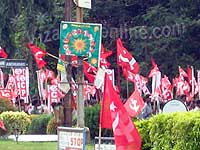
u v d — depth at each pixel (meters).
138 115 44.50
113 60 122.88
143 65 118.38
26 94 88.19
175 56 122.62
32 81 117.56
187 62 122.06
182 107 37.31
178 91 92.00
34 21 120.31
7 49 120.81
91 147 49.28
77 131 29.75
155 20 125.00
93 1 130.38
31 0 120.12
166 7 129.12
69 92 50.53
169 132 25.66
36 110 103.12
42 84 93.94
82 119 38.31
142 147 29.69
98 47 36.78
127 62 64.25
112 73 69.94
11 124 66.81
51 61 121.69
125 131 24.67
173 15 124.50
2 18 120.12
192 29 124.06
